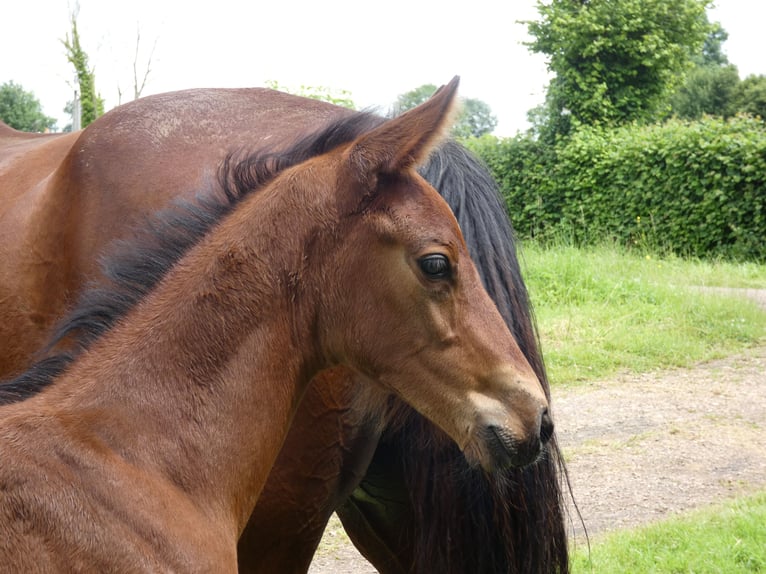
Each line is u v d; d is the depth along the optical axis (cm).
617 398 807
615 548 514
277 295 262
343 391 314
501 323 271
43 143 425
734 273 1356
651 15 1992
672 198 1611
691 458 671
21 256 348
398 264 262
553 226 1764
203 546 238
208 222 272
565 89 1972
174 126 338
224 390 254
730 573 475
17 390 252
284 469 315
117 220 327
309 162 272
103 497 225
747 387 826
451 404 266
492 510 308
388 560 350
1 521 213
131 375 248
